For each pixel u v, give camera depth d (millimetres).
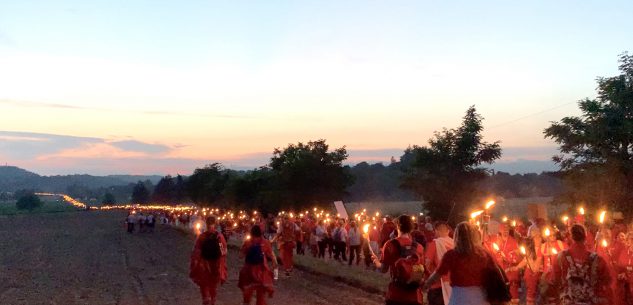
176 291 18891
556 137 28672
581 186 27656
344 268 22109
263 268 13234
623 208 26266
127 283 21344
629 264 10555
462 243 7340
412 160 42000
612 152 27422
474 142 40562
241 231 45344
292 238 22219
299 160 55844
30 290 20031
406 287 8969
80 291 19547
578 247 8281
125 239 50812
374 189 124125
